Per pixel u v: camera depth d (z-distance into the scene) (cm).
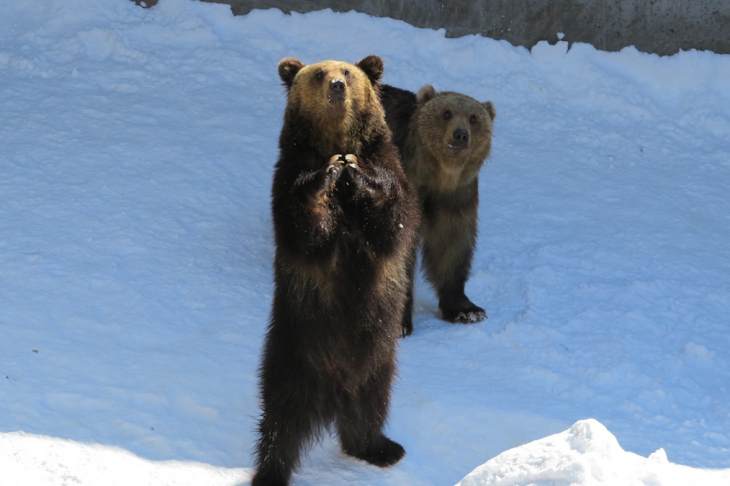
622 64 2120
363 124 902
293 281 877
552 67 2091
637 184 1762
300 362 890
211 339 1154
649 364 1220
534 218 1595
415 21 2108
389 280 898
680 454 1032
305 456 973
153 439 948
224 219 1448
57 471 868
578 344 1250
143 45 1947
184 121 1716
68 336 1108
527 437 1045
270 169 1608
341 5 2094
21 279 1205
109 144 1589
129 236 1345
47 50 1886
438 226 1312
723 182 1814
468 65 2056
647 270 1460
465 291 1390
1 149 1528
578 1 2103
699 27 2120
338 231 871
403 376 1144
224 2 2059
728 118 2027
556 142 1886
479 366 1188
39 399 975
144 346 1117
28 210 1370
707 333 1311
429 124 1277
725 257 1538
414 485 942
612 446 738
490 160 1783
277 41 2017
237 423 1006
